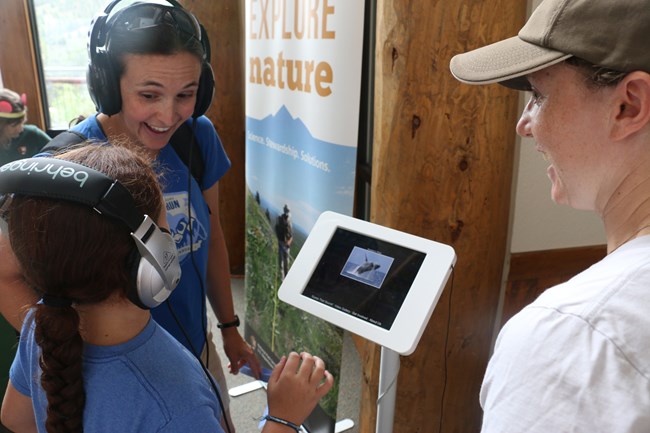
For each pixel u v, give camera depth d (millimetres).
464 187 1413
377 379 1653
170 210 1156
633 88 513
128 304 639
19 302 892
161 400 626
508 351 522
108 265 595
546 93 581
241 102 3088
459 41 1287
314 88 1559
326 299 1028
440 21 1274
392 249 1010
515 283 1829
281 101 1791
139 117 1042
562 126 575
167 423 621
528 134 644
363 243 1047
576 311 489
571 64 548
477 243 1475
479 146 1385
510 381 508
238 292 3141
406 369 1587
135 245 615
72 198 576
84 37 3504
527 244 1813
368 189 2600
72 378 601
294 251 1846
